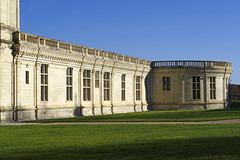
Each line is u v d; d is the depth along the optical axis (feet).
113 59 168.14
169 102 206.08
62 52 131.34
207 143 48.73
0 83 106.32
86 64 147.33
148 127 78.33
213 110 175.73
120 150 44.14
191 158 37.52
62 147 47.93
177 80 205.46
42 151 44.78
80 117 129.80
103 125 85.66
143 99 200.44
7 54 109.60
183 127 76.79
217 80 214.28
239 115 123.34
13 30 112.88
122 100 178.60
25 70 116.16
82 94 144.87
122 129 74.38
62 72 133.28
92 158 38.78
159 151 42.75
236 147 44.65
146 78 206.49
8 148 48.60
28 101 117.08
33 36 119.44
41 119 119.34
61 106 131.34
